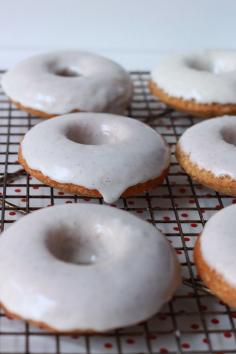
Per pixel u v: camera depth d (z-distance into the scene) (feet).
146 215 1.26
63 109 1.44
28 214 1.14
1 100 1.61
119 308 0.97
